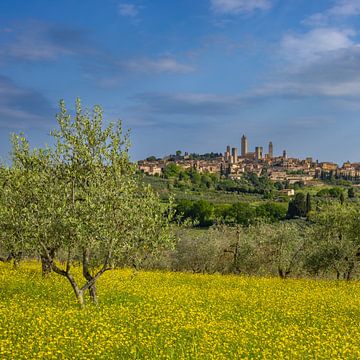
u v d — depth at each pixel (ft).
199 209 313.12
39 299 79.10
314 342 58.90
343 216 146.92
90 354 49.39
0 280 94.63
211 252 162.81
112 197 75.82
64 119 83.10
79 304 77.15
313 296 98.68
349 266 146.20
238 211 320.29
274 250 155.33
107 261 77.66
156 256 82.33
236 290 103.30
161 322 65.62
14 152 91.71
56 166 83.82
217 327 65.46
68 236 75.31
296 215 357.61
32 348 50.62
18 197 81.97
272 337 61.52
